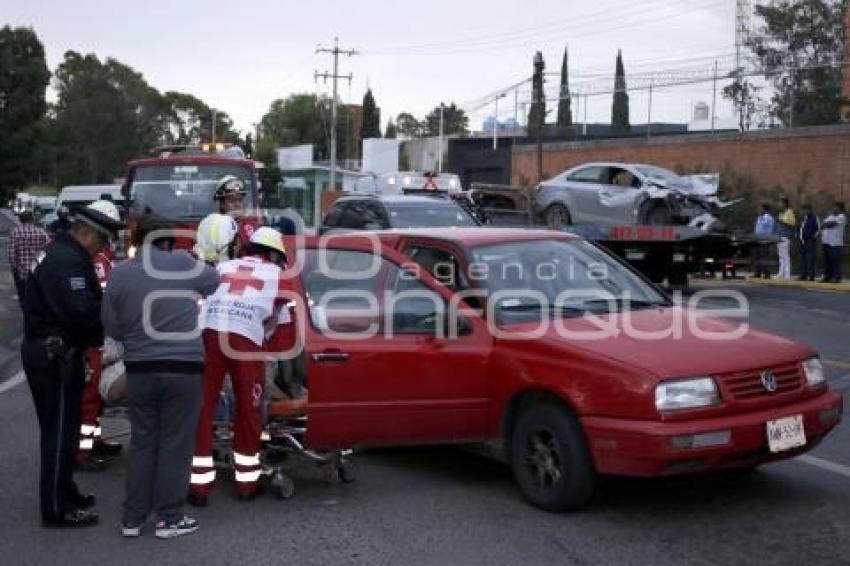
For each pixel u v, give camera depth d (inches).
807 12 1601.9
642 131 1849.2
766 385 241.3
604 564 214.2
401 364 257.6
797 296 745.0
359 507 255.4
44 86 1870.1
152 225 232.5
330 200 1025.5
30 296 234.7
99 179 2923.2
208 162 601.6
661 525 240.2
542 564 214.4
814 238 864.9
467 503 258.4
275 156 2898.6
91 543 229.0
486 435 264.7
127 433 312.5
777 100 1567.4
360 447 261.9
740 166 1215.6
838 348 501.7
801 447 247.4
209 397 253.9
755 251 846.5
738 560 216.7
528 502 255.9
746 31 1649.9
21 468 290.7
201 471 254.2
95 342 240.7
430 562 215.9
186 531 234.1
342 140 3941.9
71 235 236.7
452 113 3892.7
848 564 214.2
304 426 261.7
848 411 363.3
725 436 231.5
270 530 237.8
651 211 748.0
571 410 243.0
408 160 2699.3
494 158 1663.4
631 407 230.8
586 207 793.6
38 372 233.6
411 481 279.4
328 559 218.2
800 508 253.1
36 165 1870.1
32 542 229.5
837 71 1562.5
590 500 258.5
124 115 2960.1
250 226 461.4
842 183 1106.1
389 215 594.6
